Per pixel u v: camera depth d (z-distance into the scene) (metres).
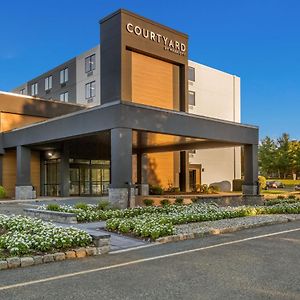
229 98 40.78
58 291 5.32
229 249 8.32
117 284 5.65
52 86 43.66
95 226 11.96
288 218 13.96
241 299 4.90
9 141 26.58
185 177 33.75
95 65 36.09
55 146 27.41
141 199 20.73
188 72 35.47
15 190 26.03
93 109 18.72
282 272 6.24
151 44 30.38
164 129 19.14
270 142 66.19
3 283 5.75
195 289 5.35
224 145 25.41
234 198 23.61
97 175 31.11
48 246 7.66
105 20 29.61
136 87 29.50
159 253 8.02
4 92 27.69
